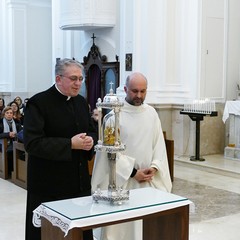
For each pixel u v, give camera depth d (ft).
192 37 33.53
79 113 11.14
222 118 33.04
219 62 34.68
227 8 34.94
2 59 54.65
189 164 30.40
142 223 11.09
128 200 9.34
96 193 9.31
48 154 10.13
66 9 40.11
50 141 10.19
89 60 42.78
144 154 12.17
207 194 22.89
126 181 11.80
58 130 10.71
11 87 53.67
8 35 53.83
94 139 11.24
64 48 47.03
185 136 33.42
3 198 22.26
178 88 34.17
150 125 12.35
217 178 26.86
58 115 10.71
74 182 10.87
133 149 12.15
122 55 36.83
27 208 11.03
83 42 44.14
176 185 24.86
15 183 25.52
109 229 11.75
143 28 34.55
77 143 10.20
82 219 8.19
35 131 10.35
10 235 16.80
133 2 35.04
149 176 11.85
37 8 54.29
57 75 10.46
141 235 11.82
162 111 33.81
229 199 21.91
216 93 34.63
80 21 39.34
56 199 10.73
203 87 33.83
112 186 9.20
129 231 11.87
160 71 34.30
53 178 10.69
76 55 45.37
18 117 29.71
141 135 12.21
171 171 25.13
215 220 18.40
